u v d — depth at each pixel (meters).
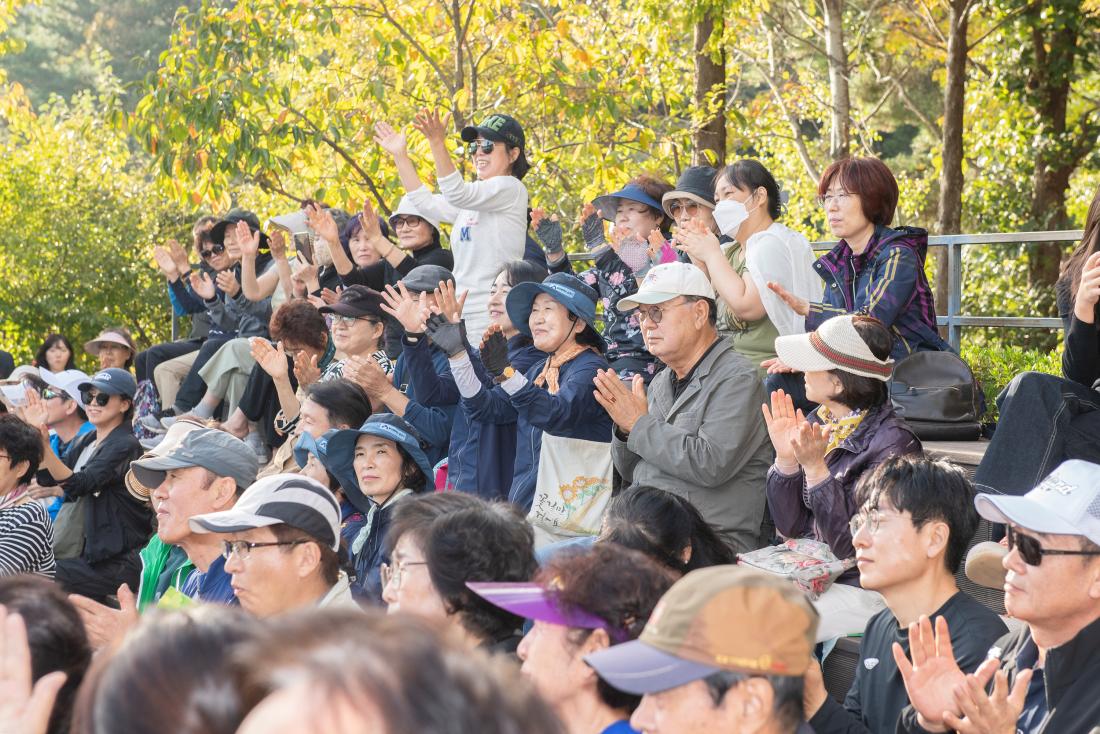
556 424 6.24
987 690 3.98
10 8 17.83
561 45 15.53
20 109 21.48
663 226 8.25
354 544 6.42
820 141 27.53
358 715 1.13
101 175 21.55
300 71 16.11
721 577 2.68
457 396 7.09
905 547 4.39
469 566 4.05
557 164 18.02
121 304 20.89
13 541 7.70
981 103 20.61
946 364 7.05
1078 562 3.59
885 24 26.08
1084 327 5.16
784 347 5.59
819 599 5.25
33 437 8.08
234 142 13.34
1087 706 3.58
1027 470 5.22
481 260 8.33
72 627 3.19
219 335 11.27
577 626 3.25
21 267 20.14
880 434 5.39
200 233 11.41
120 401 9.68
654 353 6.07
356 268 9.68
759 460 6.03
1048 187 18.98
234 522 4.86
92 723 1.88
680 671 2.55
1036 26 18.00
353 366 7.18
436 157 8.18
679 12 14.35
